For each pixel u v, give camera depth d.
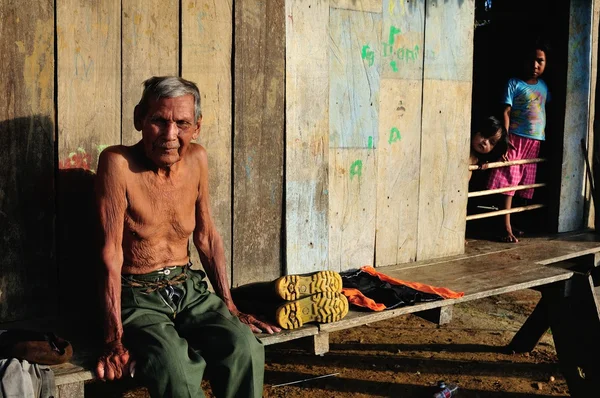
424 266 4.49
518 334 4.74
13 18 2.96
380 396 4.08
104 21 3.19
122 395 3.96
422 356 4.66
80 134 3.19
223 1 3.52
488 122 5.25
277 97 3.78
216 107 3.56
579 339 4.34
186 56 3.44
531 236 5.52
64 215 3.20
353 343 4.84
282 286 3.20
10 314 3.12
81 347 2.86
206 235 3.24
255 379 2.83
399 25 4.32
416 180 4.56
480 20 6.84
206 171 3.17
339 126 4.10
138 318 2.88
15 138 3.03
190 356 2.77
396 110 4.39
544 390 4.30
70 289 3.27
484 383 4.32
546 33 5.65
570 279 4.36
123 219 2.90
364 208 4.29
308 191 3.99
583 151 5.68
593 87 5.68
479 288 3.96
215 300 3.13
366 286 3.71
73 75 3.14
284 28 3.76
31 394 2.42
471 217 4.97
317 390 4.11
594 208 5.65
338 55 4.04
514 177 5.38
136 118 2.91
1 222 3.04
